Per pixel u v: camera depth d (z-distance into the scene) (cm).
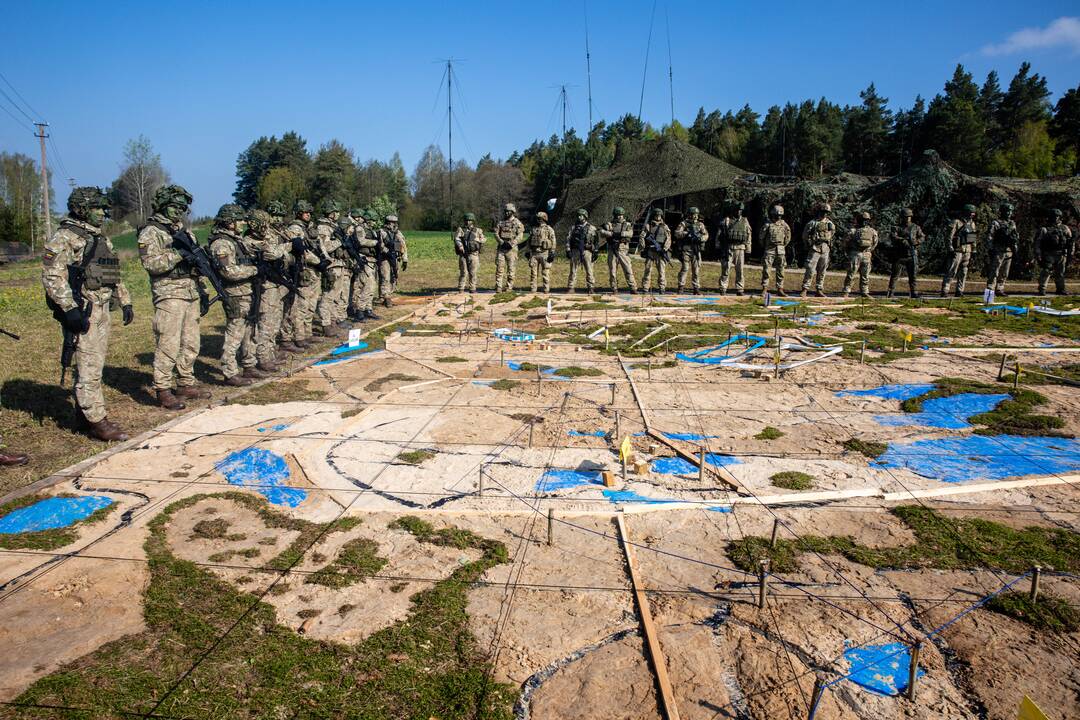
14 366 1173
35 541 579
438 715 398
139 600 502
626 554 566
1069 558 562
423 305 1945
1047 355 1292
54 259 762
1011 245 2003
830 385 1091
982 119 5788
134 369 1169
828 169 5841
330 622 481
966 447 820
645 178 3522
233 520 629
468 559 565
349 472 742
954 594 514
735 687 419
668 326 1555
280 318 1183
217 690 414
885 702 406
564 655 450
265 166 8925
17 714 389
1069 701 405
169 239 927
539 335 1490
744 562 556
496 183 8338
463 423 902
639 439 846
